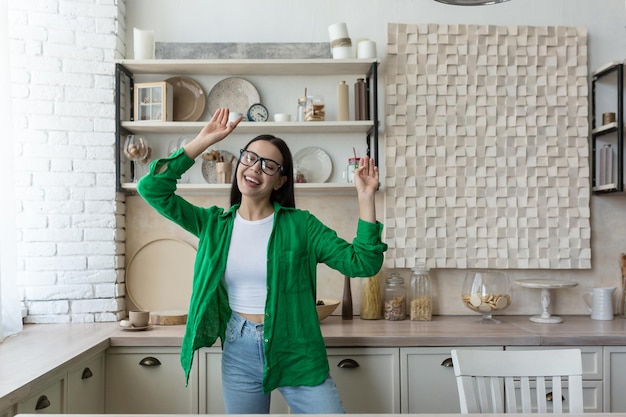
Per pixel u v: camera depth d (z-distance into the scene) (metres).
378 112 3.55
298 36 3.56
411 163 3.52
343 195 3.52
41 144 3.29
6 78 2.87
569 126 3.55
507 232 3.52
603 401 2.81
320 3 3.57
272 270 2.34
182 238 3.50
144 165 3.45
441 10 3.59
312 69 3.45
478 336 2.80
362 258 2.33
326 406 2.33
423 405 2.81
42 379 2.07
